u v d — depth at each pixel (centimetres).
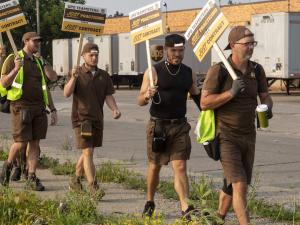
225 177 438
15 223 434
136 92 3284
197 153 982
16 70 611
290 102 2208
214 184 679
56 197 525
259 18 2595
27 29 4994
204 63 3269
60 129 1377
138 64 3500
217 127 444
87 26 627
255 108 449
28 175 644
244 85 416
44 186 659
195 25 469
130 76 3659
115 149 1020
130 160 878
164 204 570
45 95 656
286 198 599
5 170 649
